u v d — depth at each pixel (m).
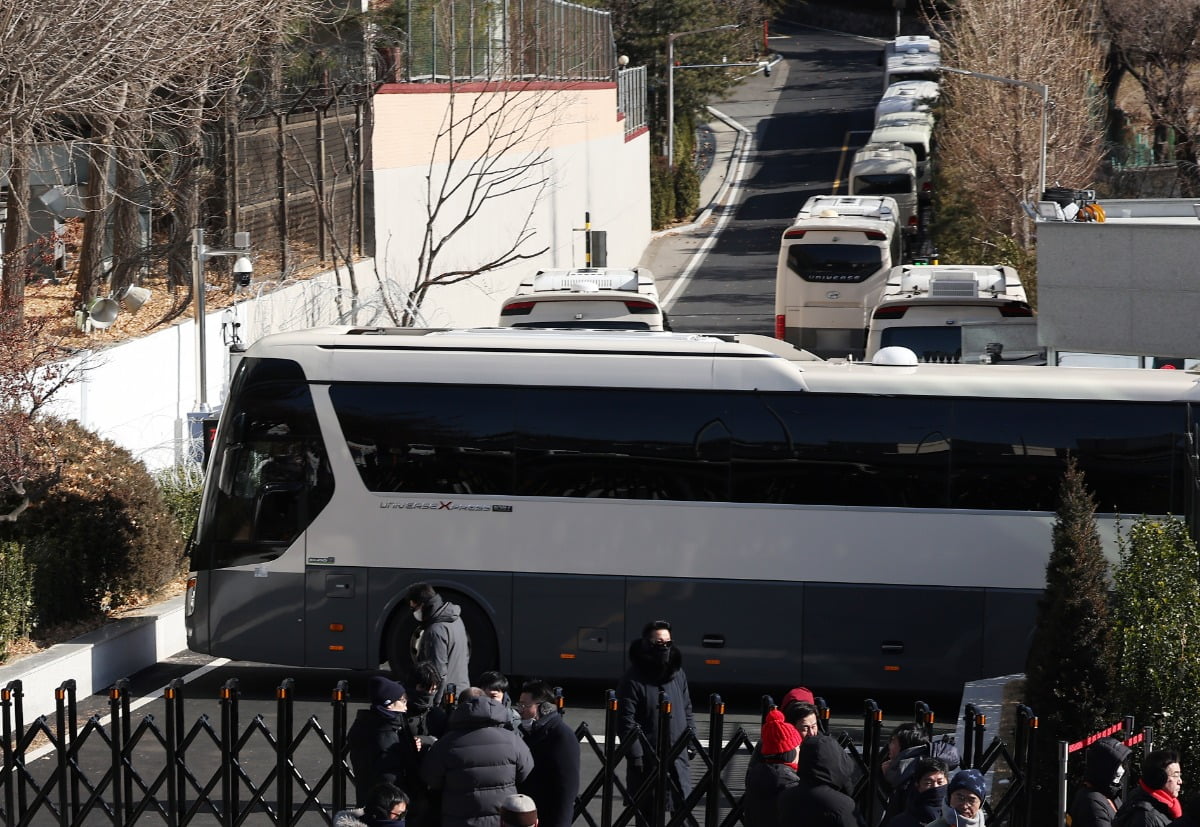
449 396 47.09
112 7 59.62
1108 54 183.62
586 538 46.72
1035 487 45.88
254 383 47.75
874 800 31.33
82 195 85.81
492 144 111.12
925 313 74.44
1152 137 183.88
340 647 47.38
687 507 46.53
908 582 46.12
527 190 130.75
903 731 30.89
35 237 79.88
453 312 113.19
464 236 116.06
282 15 75.19
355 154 99.06
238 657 47.84
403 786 30.55
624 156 174.50
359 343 47.62
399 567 47.09
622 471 46.75
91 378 66.12
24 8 56.44
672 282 165.75
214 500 47.91
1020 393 45.91
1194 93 173.88
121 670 48.62
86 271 77.88
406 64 105.56
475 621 47.19
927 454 46.12
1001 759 38.09
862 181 180.12
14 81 57.59
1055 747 34.91
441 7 111.50
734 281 164.88
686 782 34.69
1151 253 60.75
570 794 30.94
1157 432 45.53
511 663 47.06
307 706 46.62
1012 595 45.84
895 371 46.56
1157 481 45.47
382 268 101.06
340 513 47.25
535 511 46.78
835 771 26.39
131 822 33.84
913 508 46.12
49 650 45.91
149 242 88.50
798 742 28.27
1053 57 136.50
